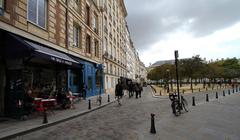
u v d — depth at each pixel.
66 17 17.34
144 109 13.96
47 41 13.86
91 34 24.88
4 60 10.05
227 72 62.16
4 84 10.05
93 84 25.33
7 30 9.87
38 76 13.55
